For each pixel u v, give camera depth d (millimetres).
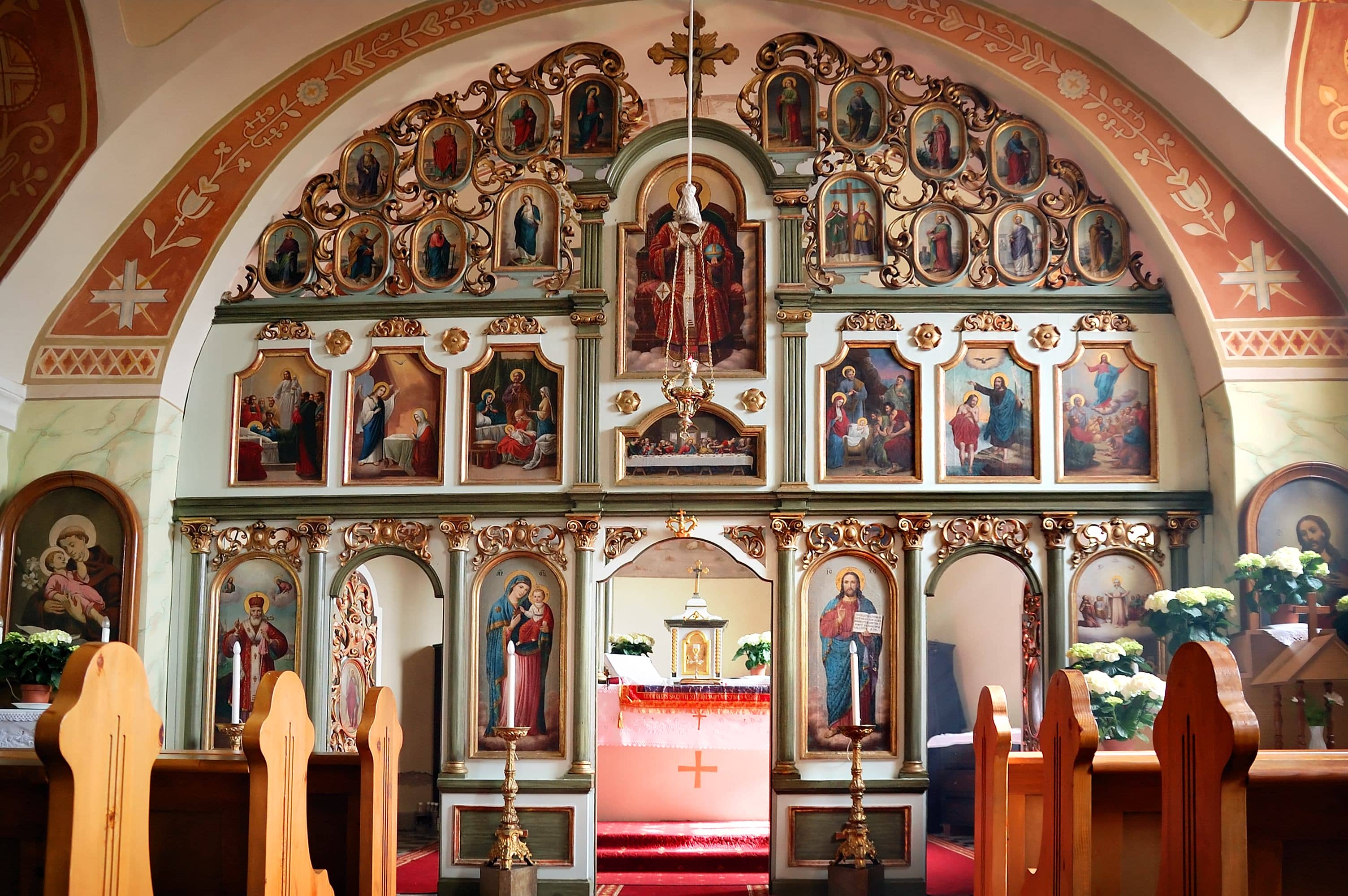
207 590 13375
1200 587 12539
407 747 17172
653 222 13797
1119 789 6430
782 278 13562
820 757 12891
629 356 13555
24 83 12711
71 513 13086
